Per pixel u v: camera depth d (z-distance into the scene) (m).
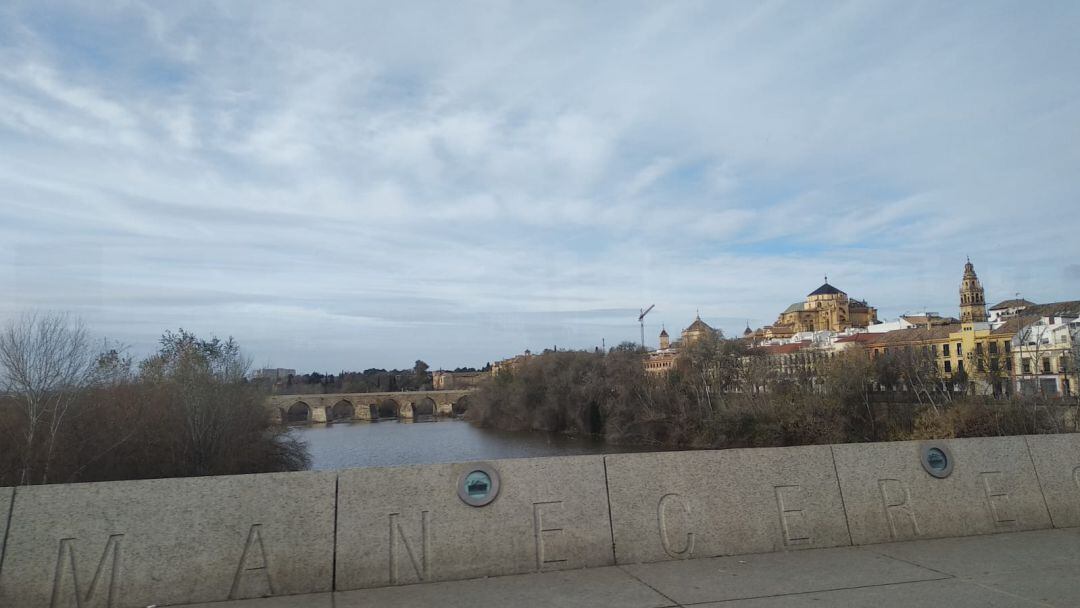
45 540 5.34
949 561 6.32
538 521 6.28
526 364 104.31
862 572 5.98
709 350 73.81
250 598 5.52
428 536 6.00
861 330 126.94
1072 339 58.09
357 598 5.47
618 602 5.25
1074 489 7.94
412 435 95.31
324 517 5.86
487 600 5.35
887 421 54.91
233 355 47.19
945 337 84.25
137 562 5.44
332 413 160.12
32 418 31.77
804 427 56.34
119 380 39.44
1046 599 5.21
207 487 5.72
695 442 66.00
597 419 85.06
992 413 48.16
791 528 6.88
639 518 6.54
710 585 5.66
